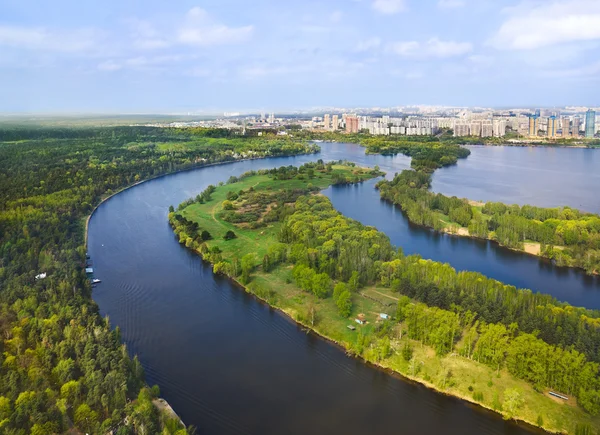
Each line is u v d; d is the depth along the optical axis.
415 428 130.50
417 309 163.75
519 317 162.00
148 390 139.00
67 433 119.69
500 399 135.75
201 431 128.50
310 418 134.00
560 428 125.69
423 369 150.62
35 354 148.12
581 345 142.75
